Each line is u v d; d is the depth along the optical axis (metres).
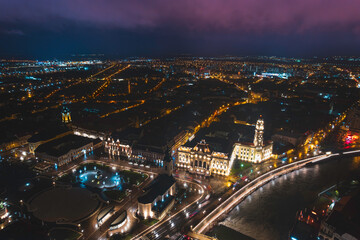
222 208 175.38
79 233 147.50
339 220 146.50
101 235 148.12
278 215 175.25
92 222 157.38
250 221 169.25
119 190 191.62
